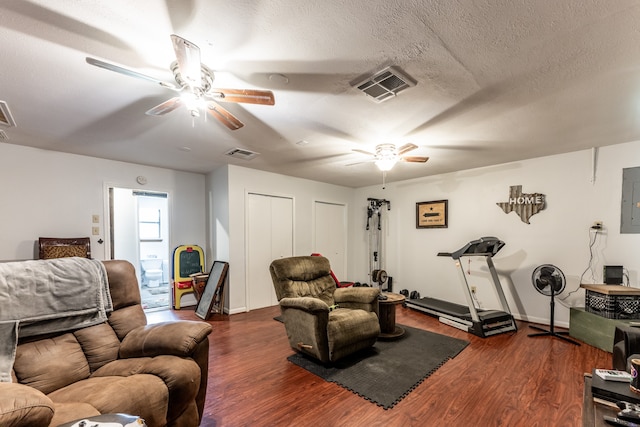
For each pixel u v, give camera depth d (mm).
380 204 5590
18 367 1419
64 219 3697
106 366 1630
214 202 4699
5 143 3309
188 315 4254
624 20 1327
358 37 1470
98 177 3959
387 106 2256
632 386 1366
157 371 1477
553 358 2703
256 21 1354
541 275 3391
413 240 5207
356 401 2031
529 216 3855
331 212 5836
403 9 1283
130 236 5707
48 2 1224
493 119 2504
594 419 1258
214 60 1662
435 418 1843
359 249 6172
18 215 3408
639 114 2377
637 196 3137
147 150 3553
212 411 1922
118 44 1523
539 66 1712
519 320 3910
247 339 3254
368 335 2756
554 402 1993
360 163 4133
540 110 2316
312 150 3504
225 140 3139
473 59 1653
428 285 4969
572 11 1281
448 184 4727
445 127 2695
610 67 1704
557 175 3645
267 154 3701
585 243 3451
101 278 1879
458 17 1328
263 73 1803
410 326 3734
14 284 1529
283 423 1803
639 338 1776
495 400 2029
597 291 2975
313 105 2242
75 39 1474
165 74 1826
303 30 1417
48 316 1593
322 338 2514
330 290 3402
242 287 4387
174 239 4723
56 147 3453
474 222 4398
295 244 5133
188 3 1243
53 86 1953
